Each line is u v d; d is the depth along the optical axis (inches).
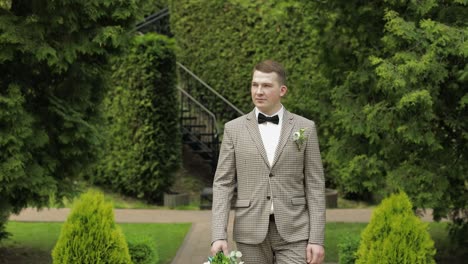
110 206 204.5
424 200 262.1
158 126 477.1
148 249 255.6
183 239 359.9
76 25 261.0
